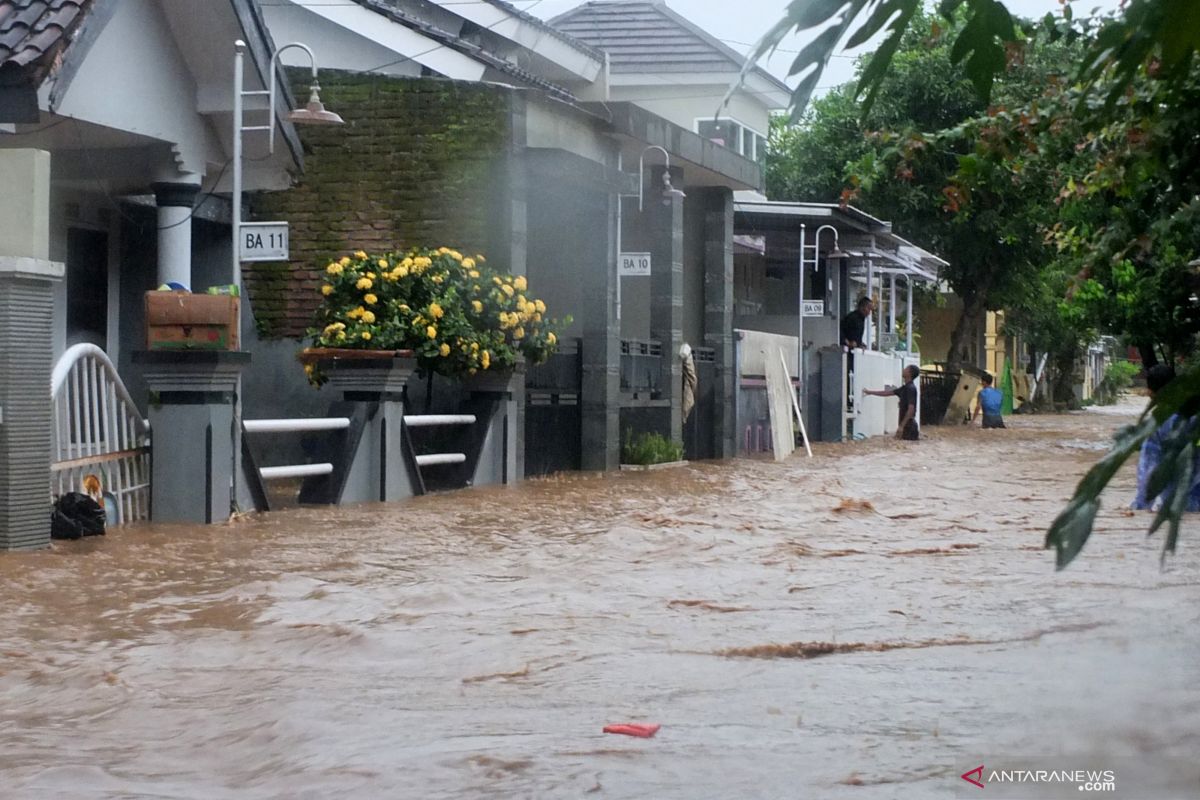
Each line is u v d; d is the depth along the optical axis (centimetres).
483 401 1772
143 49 1480
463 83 1808
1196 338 2398
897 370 3638
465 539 1200
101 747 553
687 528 1302
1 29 1212
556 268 2212
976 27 271
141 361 1268
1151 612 837
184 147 1561
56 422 1154
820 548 1167
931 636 774
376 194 1827
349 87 1833
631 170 2314
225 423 1295
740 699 627
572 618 834
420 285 1648
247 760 532
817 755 524
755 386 2658
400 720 591
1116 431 257
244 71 1553
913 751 526
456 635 780
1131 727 550
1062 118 1205
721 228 2506
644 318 2486
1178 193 1115
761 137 3959
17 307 1061
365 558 1076
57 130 1460
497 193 1802
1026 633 778
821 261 3456
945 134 1265
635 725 576
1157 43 254
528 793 480
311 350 1515
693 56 3691
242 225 1355
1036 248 4075
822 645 738
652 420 2267
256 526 1262
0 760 533
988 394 3816
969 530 1315
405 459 1567
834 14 262
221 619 823
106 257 1773
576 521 1352
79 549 1090
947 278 4266
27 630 784
